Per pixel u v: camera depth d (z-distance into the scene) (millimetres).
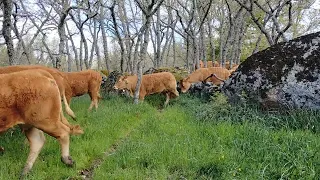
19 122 4938
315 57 7859
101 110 9453
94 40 20250
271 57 8500
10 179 4844
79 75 9500
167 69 16016
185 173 4996
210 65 21562
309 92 7680
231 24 15641
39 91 4910
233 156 5398
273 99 8109
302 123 7195
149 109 10188
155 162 5352
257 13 18500
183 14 21469
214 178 4891
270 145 5742
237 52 20094
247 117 7770
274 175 4781
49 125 5074
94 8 16328
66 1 14148
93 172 5371
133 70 15492
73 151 5953
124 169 5285
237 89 8891
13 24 13711
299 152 5312
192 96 12352
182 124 7895
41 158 5742
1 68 7055
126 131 7832
